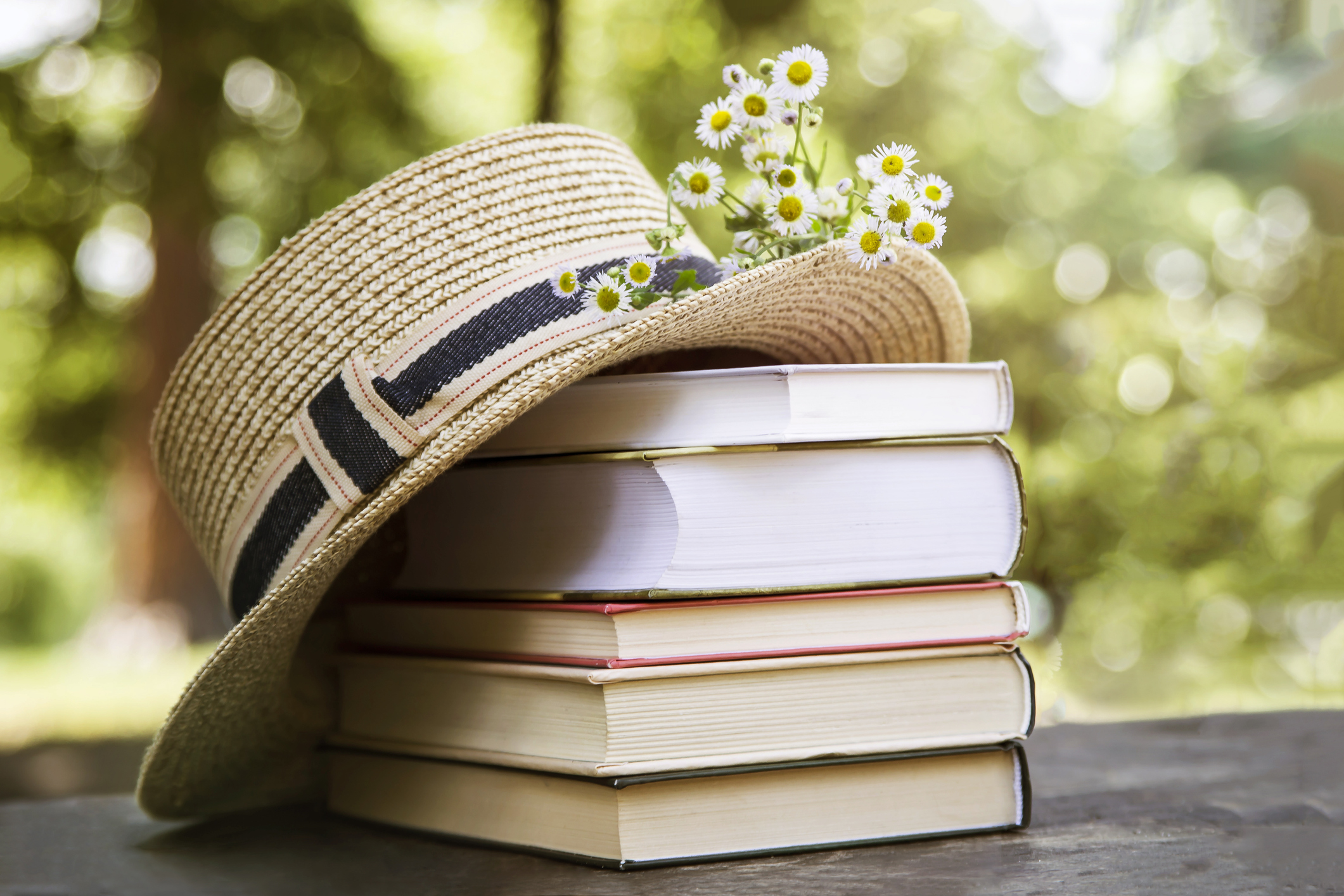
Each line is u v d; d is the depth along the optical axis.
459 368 0.98
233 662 0.98
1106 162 5.86
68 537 11.74
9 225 5.31
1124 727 1.27
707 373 0.98
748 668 0.97
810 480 0.98
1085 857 0.96
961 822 1.00
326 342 1.01
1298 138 3.74
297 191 5.12
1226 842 0.98
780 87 1.03
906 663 0.99
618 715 0.96
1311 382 3.53
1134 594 3.58
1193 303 4.88
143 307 5.88
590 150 1.05
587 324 0.98
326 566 0.97
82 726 3.77
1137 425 3.89
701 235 4.23
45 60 5.05
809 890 0.93
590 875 0.95
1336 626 3.44
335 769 1.08
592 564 0.99
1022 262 5.49
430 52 5.68
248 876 0.98
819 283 1.00
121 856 1.02
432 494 1.05
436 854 1.00
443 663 1.02
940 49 5.86
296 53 4.72
